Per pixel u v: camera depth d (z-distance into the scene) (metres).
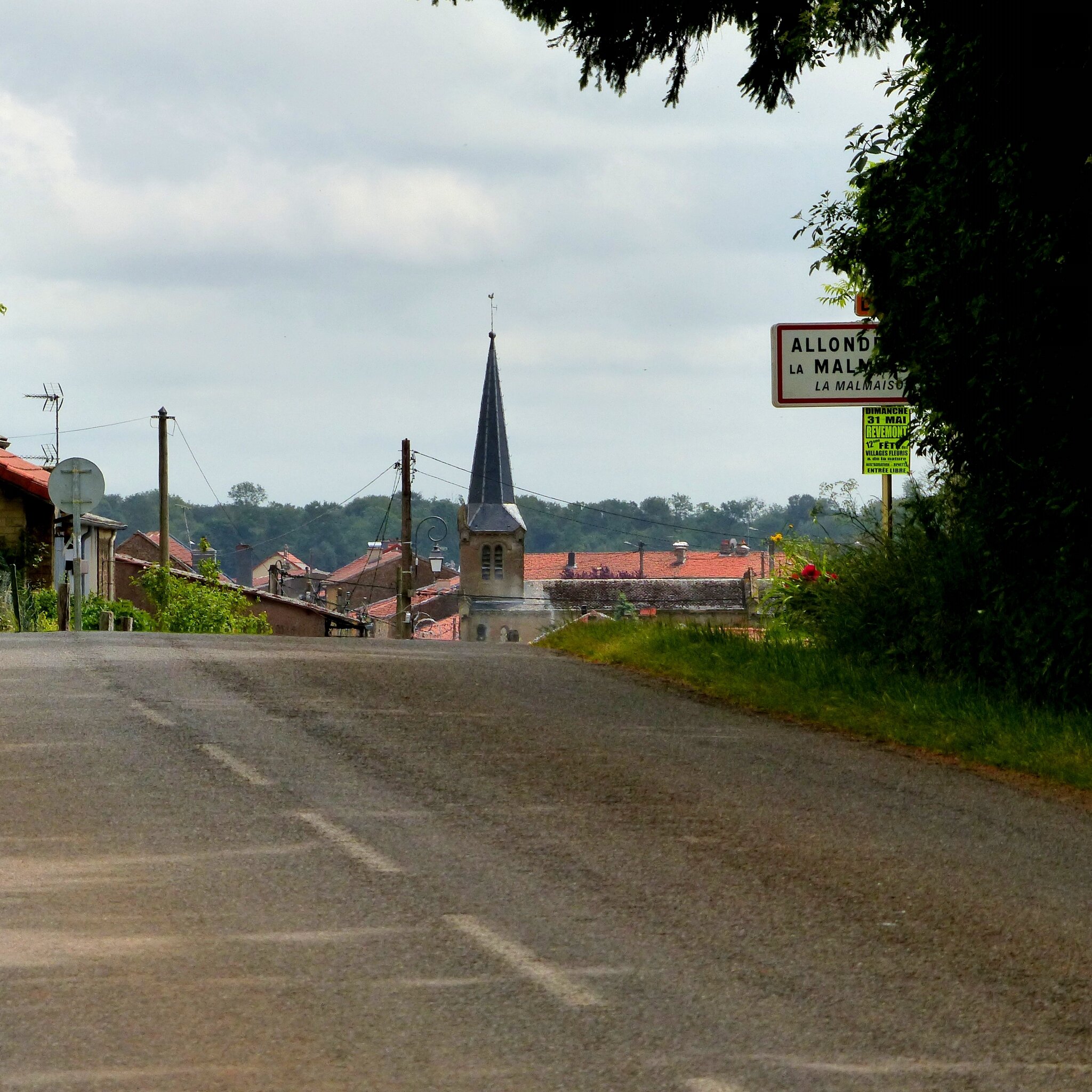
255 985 19.39
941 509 48.22
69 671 48.62
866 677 44.62
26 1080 16.23
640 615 66.25
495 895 23.81
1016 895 24.62
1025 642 41.22
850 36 50.28
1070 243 37.69
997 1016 19.09
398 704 42.81
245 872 24.77
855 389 51.28
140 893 23.42
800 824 29.23
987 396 40.91
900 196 42.81
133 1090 16.05
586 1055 17.34
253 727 38.28
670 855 26.58
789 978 20.25
